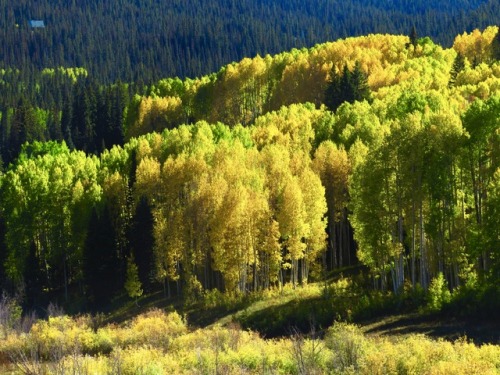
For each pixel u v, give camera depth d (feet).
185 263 218.79
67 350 91.40
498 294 130.11
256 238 198.18
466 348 84.02
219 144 281.33
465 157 147.74
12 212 276.00
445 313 134.31
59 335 112.47
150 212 246.06
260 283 221.05
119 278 246.88
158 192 254.88
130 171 295.28
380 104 312.09
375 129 243.60
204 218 213.05
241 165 228.84
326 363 77.87
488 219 137.18
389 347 82.99
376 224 158.20
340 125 302.04
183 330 157.48
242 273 209.05
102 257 242.58
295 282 203.21
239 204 196.65
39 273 266.16
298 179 207.10
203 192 213.66
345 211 249.75
